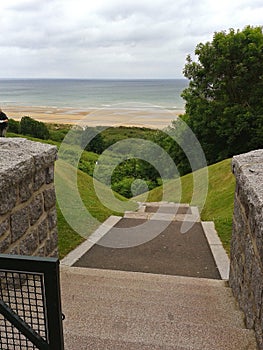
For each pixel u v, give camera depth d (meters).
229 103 14.47
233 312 2.65
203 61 14.88
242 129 13.85
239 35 14.18
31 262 1.04
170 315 2.56
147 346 1.97
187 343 2.07
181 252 5.00
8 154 2.73
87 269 3.68
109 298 2.86
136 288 3.15
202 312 2.65
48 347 1.15
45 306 1.09
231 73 14.55
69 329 2.22
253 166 2.62
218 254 4.85
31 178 2.86
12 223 2.55
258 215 1.92
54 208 3.47
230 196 7.73
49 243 3.37
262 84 14.16
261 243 1.97
